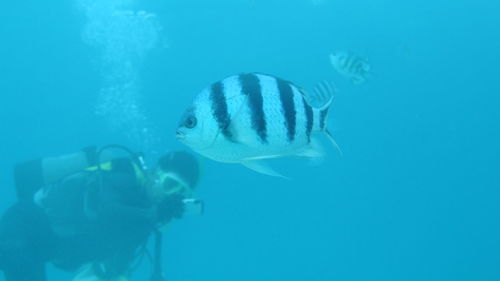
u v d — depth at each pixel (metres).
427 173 31.22
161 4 25.41
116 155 4.76
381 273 22.98
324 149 1.84
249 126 1.67
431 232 28.69
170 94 27.23
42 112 26.06
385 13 29.66
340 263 24.25
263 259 24.06
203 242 24.03
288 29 29.12
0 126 25.92
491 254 22.64
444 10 30.47
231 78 1.69
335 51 7.40
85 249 4.60
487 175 32.31
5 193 25.95
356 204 28.33
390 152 30.91
